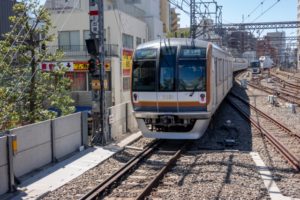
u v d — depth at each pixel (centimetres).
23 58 1822
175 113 1311
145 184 881
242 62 6706
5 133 888
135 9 4066
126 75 3098
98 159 1117
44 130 1038
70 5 3566
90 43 1318
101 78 1332
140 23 3700
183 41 1357
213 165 1035
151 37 4116
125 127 1600
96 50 1316
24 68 1817
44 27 1869
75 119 1213
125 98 3084
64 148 1146
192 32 3005
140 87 1354
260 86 4359
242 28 3997
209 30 3722
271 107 2464
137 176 954
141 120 1362
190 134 1322
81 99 2983
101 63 1332
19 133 931
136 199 746
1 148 808
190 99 1300
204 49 1325
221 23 3744
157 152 1238
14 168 912
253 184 859
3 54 1789
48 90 1880
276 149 1218
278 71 8575
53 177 941
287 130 1558
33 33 1831
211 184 865
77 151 1212
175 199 773
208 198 772
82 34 3142
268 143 1338
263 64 7969
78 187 867
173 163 1070
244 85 4153
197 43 1341
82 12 3131
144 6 4359
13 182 834
